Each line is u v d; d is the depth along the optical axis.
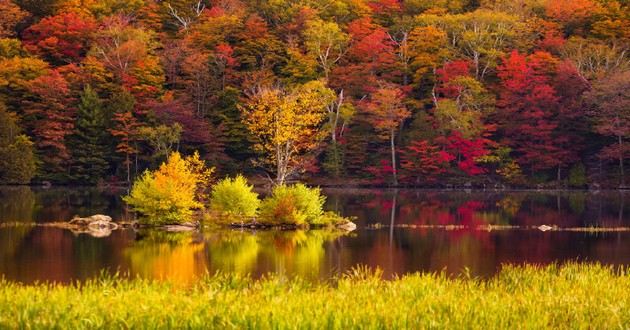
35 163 73.94
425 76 86.31
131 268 25.53
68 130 75.44
